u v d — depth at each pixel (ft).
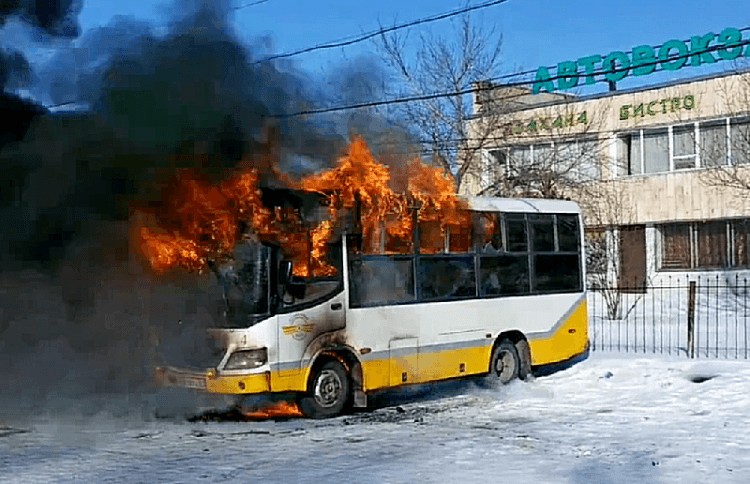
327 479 25.49
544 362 46.19
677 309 78.84
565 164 97.60
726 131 91.86
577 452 29.07
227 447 30.86
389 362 38.70
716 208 92.27
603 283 89.97
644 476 25.44
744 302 77.51
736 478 25.11
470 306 42.47
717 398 38.75
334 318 36.88
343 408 37.50
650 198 96.84
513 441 31.17
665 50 94.12
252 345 34.63
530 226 46.21
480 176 90.74
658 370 45.44
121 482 25.52
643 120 97.19
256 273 35.09
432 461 27.84
